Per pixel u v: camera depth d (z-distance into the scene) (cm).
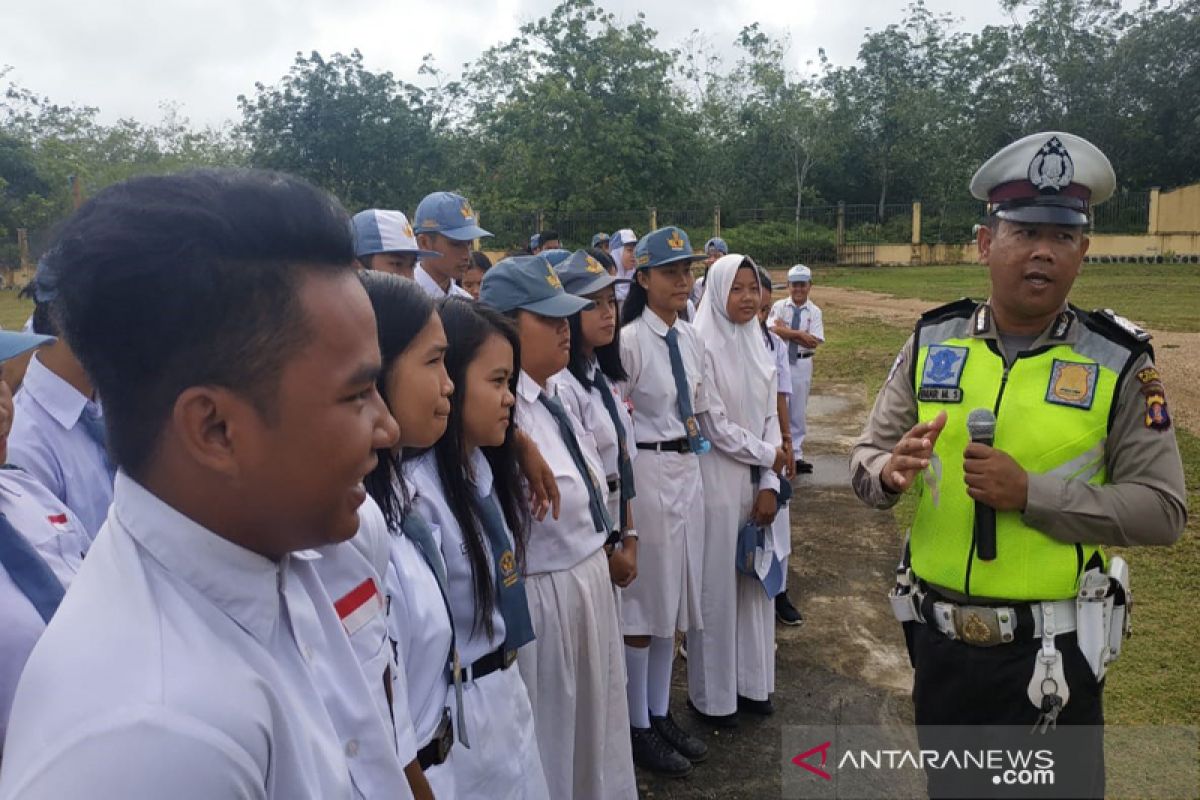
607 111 3088
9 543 134
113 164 3966
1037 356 206
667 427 320
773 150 3862
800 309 711
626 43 3058
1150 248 2873
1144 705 339
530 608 234
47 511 168
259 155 3067
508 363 205
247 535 85
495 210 2981
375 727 106
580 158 2983
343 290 84
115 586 79
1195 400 882
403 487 174
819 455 736
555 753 241
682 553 319
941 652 211
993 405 206
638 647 313
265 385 79
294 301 79
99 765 69
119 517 83
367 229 425
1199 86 3550
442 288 486
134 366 79
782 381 552
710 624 337
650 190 3139
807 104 3825
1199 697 344
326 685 100
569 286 293
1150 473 193
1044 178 196
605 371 311
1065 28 3781
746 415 345
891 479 210
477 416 198
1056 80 3769
